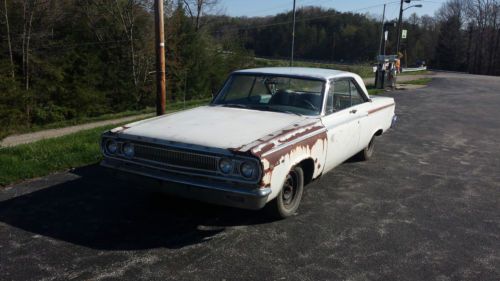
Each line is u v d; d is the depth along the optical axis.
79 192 5.13
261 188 3.69
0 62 11.61
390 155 7.58
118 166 4.27
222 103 5.46
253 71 5.60
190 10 43.12
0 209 4.55
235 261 3.59
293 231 4.23
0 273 3.29
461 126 11.19
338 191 5.49
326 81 5.12
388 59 22.83
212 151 3.74
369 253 3.84
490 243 4.16
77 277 3.27
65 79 25.25
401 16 30.55
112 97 27.56
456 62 94.06
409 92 21.36
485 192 5.72
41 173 5.73
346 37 112.00
